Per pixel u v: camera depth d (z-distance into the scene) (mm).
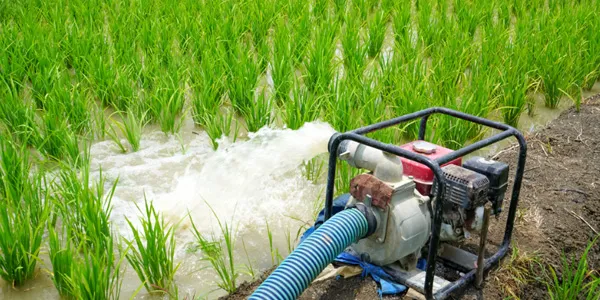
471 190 3053
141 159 5102
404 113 5262
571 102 6727
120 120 5918
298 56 6832
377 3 10250
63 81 5863
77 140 5086
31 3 8148
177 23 7574
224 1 8406
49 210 3871
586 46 7387
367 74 6797
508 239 3600
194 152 5250
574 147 5398
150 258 3418
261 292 2705
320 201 4539
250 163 4938
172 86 5676
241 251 3961
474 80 6031
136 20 7676
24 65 6082
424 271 3332
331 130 4902
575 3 9867
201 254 3906
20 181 3994
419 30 7832
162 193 4582
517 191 3465
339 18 8688
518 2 9531
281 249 4000
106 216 3799
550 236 4008
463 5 8938
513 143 5605
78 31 6930
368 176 3123
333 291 3328
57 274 3344
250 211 4395
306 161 4887
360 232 3035
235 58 6203
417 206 3143
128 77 5996
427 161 2801
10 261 3426
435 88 5613
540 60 6715
